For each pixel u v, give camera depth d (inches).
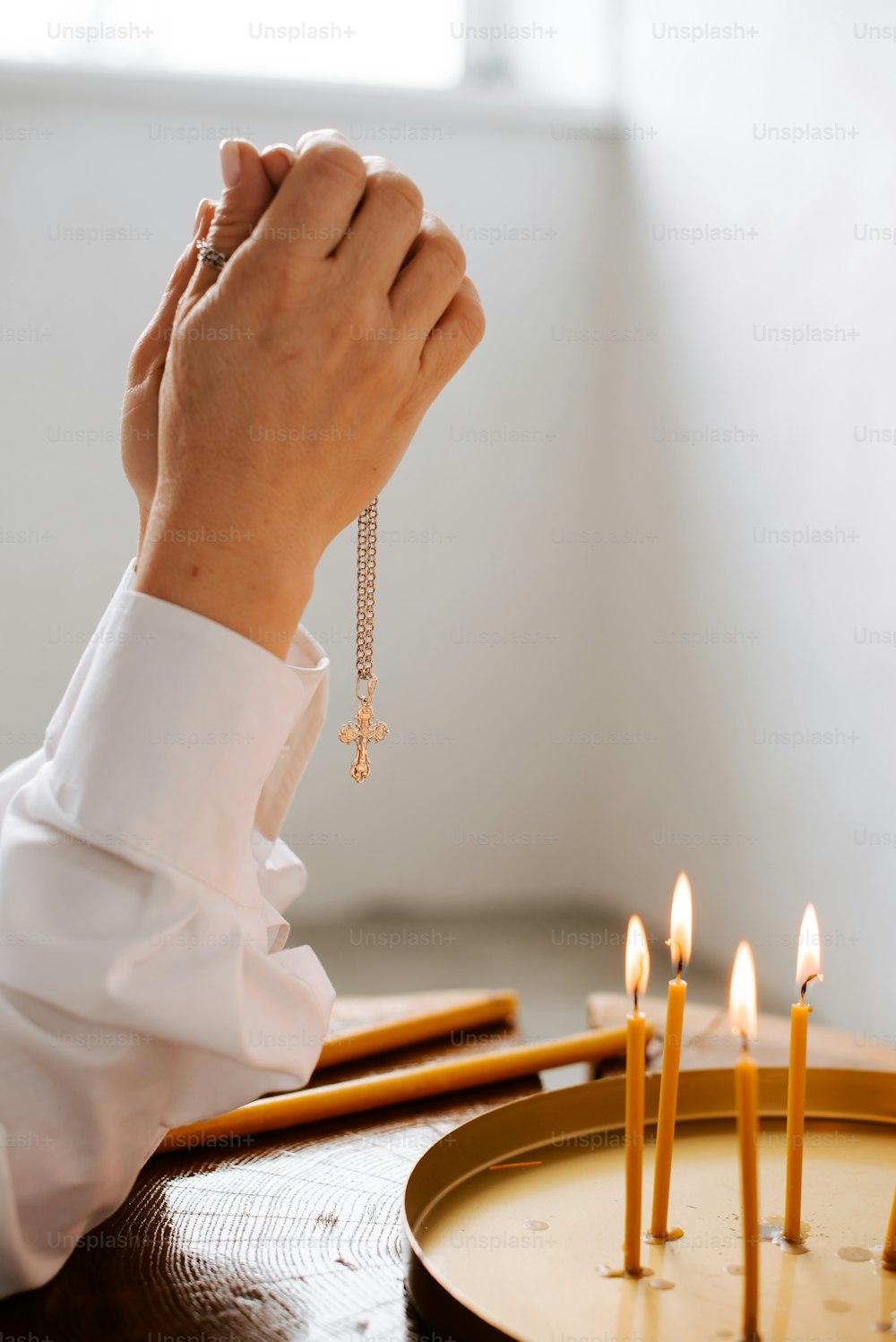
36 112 142.5
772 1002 123.9
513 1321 33.8
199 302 36.1
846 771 112.5
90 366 145.9
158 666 35.6
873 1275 34.9
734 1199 37.2
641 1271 35.0
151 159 145.3
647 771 149.6
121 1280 36.3
